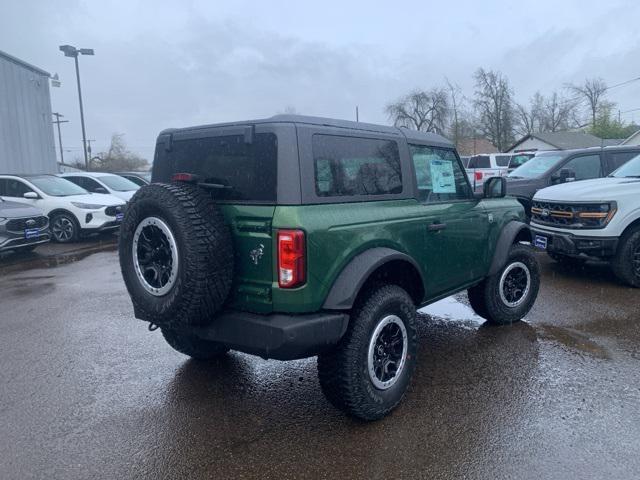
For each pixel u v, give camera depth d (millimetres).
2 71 14883
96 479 2943
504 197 5461
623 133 57656
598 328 5312
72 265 9523
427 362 4512
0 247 9477
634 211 6617
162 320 3262
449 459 3088
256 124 3277
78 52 25750
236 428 3490
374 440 3311
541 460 3051
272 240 3078
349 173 3537
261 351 3160
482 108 58906
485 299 5188
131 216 3318
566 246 7016
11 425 3547
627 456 3068
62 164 41031
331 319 3211
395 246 3725
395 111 51188
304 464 3064
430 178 4367
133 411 3740
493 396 3859
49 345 5125
